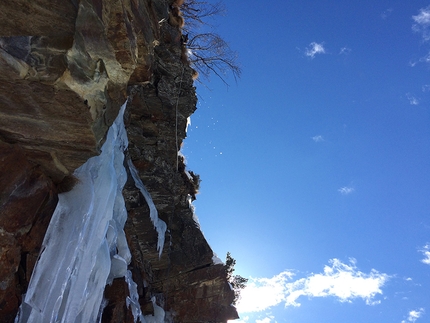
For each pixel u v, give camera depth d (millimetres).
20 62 4059
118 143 9203
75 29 4195
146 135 11656
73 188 5898
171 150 11953
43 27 4043
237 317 11969
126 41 4629
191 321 11523
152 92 11789
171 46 12547
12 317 4961
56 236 5547
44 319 5379
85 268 6500
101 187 6852
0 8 3805
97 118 5012
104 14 4398
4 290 4871
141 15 5559
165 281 11508
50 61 4172
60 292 5582
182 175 12750
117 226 9258
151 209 10789
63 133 4965
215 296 11906
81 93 4535
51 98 4488
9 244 4938
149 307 10383
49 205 5465
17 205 4996
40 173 5297
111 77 4965
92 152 5328
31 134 4910
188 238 12156
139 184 10969
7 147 4855
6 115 4645
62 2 3967
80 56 4363
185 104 12484
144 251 10883
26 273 5141
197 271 11867
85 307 6969
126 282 8711
